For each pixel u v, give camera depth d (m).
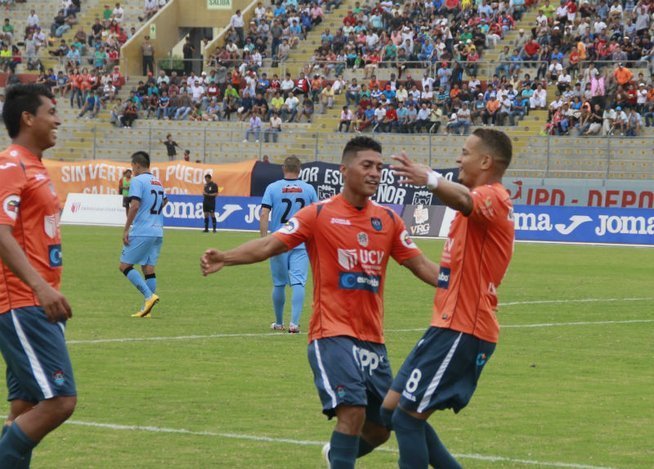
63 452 23.95
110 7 159.38
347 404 19.77
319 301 20.53
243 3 154.75
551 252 88.25
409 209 104.56
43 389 19.16
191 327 44.00
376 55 136.25
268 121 133.00
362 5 145.75
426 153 120.38
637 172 113.00
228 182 113.25
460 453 24.34
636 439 25.86
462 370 19.56
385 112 125.25
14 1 161.38
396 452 24.77
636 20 127.56
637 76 123.69
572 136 117.19
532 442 25.48
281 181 43.75
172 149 128.00
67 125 139.00
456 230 19.80
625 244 97.31
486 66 130.62
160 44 152.88
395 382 20.08
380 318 20.86
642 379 33.81
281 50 142.12
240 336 41.78
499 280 19.80
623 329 45.19
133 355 36.97
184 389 31.23
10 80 144.50
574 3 131.75
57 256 20.08
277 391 31.14
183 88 139.00
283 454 24.03
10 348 19.33
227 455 23.89
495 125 122.12
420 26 137.88
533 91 123.19
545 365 36.16
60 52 149.38
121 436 25.53
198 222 112.50
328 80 135.12
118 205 114.19
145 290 46.66
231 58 142.50
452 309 19.58
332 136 125.44
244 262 20.38
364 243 20.61
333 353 20.11
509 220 19.72
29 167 19.64
